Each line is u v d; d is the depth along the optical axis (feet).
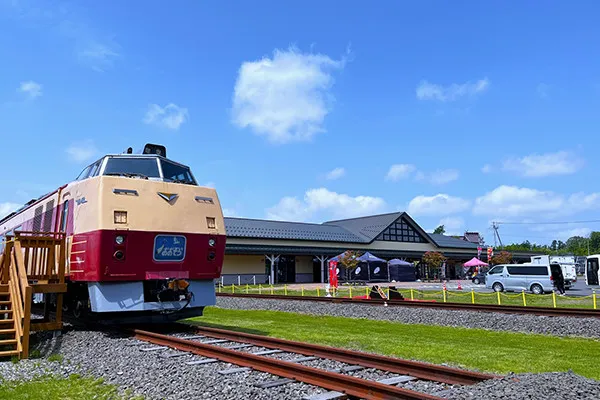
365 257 155.74
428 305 62.03
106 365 25.50
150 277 35.88
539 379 19.30
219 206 41.14
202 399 19.12
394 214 198.08
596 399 17.02
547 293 101.09
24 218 53.06
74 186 39.34
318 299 73.36
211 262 39.40
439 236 232.53
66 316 46.26
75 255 36.52
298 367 22.09
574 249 435.12
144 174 38.32
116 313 36.19
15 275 32.89
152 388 20.77
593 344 38.17
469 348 34.53
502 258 203.72
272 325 49.67
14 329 30.53
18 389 21.56
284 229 171.53
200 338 35.58
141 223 35.55
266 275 159.74
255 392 19.58
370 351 33.06
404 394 17.88
